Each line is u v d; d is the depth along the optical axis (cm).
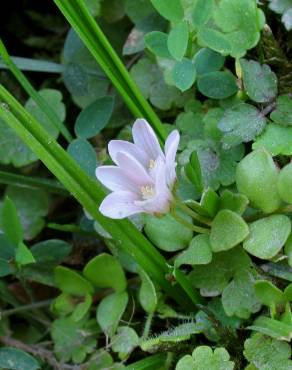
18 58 13
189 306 11
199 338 11
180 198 11
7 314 13
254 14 11
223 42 11
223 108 12
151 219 11
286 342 10
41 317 13
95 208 11
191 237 11
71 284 12
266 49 12
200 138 12
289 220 10
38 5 15
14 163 13
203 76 12
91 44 11
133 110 11
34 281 13
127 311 12
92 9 13
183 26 11
